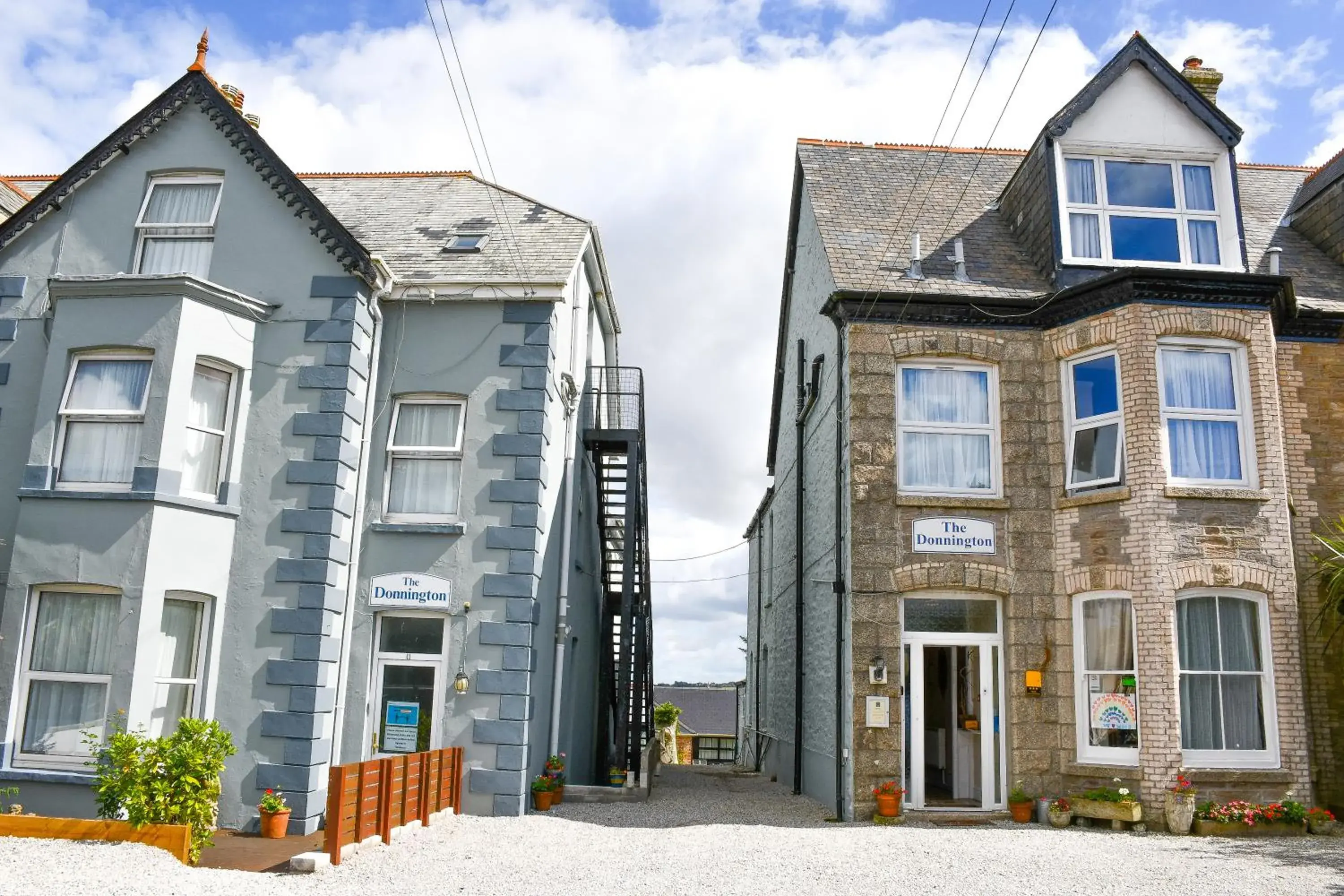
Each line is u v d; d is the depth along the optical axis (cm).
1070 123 1560
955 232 1689
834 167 1892
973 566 1410
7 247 1405
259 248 1364
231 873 892
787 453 2209
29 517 1189
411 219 1681
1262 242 1714
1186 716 1337
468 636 1352
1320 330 1538
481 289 1428
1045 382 1484
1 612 1242
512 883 916
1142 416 1376
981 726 1405
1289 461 1498
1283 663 1341
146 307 1227
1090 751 1359
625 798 1498
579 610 1784
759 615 2838
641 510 1941
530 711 1366
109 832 908
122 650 1136
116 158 1412
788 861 1046
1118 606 1379
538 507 1383
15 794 1128
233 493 1280
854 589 1399
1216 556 1348
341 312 1338
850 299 1474
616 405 2078
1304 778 1312
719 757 4000
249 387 1319
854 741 1366
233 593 1268
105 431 1227
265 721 1231
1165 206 1573
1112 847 1155
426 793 1195
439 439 1432
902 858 1068
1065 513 1429
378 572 1370
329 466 1295
